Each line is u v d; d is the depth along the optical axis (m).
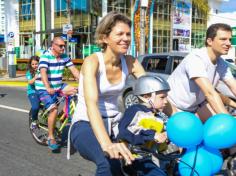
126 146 2.88
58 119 6.84
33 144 7.16
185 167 2.96
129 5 34.84
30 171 5.66
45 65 6.39
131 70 3.37
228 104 4.43
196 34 43.38
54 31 30.45
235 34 17.17
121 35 3.06
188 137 2.84
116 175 2.96
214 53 3.99
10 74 24.69
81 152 3.11
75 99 6.55
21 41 38.53
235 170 3.42
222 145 2.89
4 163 6.04
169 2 39.09
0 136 7.81
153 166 3.01
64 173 5.56
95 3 32.97
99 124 2.86
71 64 6.70
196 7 39.25
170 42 39.62
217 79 4.21
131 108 3.03
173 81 4.29
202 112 4.26
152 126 2.96
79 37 33.72
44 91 6.57
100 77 3.16
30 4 37.28
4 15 38.53
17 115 10.28
